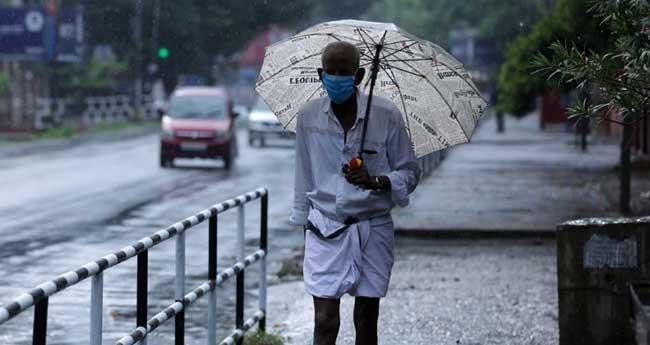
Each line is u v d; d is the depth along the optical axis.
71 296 24.27
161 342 19.67
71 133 112.00
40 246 33.41
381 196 13.73
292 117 14.79
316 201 13.78
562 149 87.19
